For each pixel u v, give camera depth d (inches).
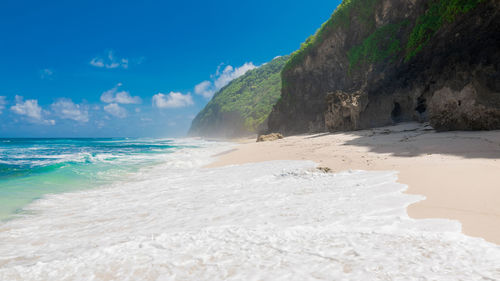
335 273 90.5
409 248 106.1
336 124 1018.1
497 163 241.4
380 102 973.2
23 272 105.6
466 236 114.6
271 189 250.1
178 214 187.9
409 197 182.2
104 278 98.3
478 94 495.8
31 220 192.2
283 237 127.6
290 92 1919.3
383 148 448.5
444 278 82.0
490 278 80.1
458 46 619.8
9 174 412.2
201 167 475.5
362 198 190.5
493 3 528.1
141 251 120.3
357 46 1258.0
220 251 116.0
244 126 3944.4
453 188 188.9
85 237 151.7
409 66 866.1
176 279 94.4
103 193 284.8
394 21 1036.5
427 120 768.3
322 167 333.1
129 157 684.7
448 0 661.3
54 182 352.5
